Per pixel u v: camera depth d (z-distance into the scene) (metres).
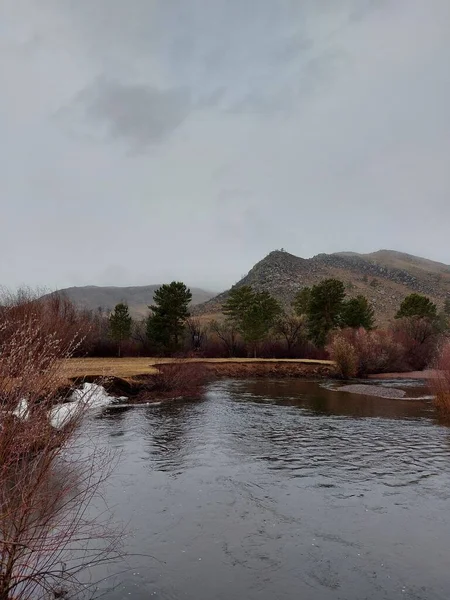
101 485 9.95
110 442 14.13
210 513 8.90
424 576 6.76
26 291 30.53
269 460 12.73
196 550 7.38
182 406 22.47
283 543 7.73
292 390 31.14
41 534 5.32
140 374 26.89
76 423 5.84
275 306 65.19
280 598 6.13
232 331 59.88
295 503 9.53
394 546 7.70
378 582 6.57
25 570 5.48
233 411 21.23
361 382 39.56
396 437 15.76
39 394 5.19
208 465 12.13
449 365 22.39
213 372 41.47
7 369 4.95
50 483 5.78
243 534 8.03
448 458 13.00
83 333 33.41
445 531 8.29
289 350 59.94
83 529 7.50
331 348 46.78
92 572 6.44
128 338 54.50
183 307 54.09
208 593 6.18
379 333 56.38
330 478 11.19
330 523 8.57
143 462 12.16
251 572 6.77
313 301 66.31
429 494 10.12
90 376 21.47
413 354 57.41
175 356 49.50
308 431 16.72
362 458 13.02
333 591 6.33
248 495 9.94
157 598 5.96
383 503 9.59
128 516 8.53
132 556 7.05
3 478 4.73
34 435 4.98
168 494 9.84
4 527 4.77
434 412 21.45
